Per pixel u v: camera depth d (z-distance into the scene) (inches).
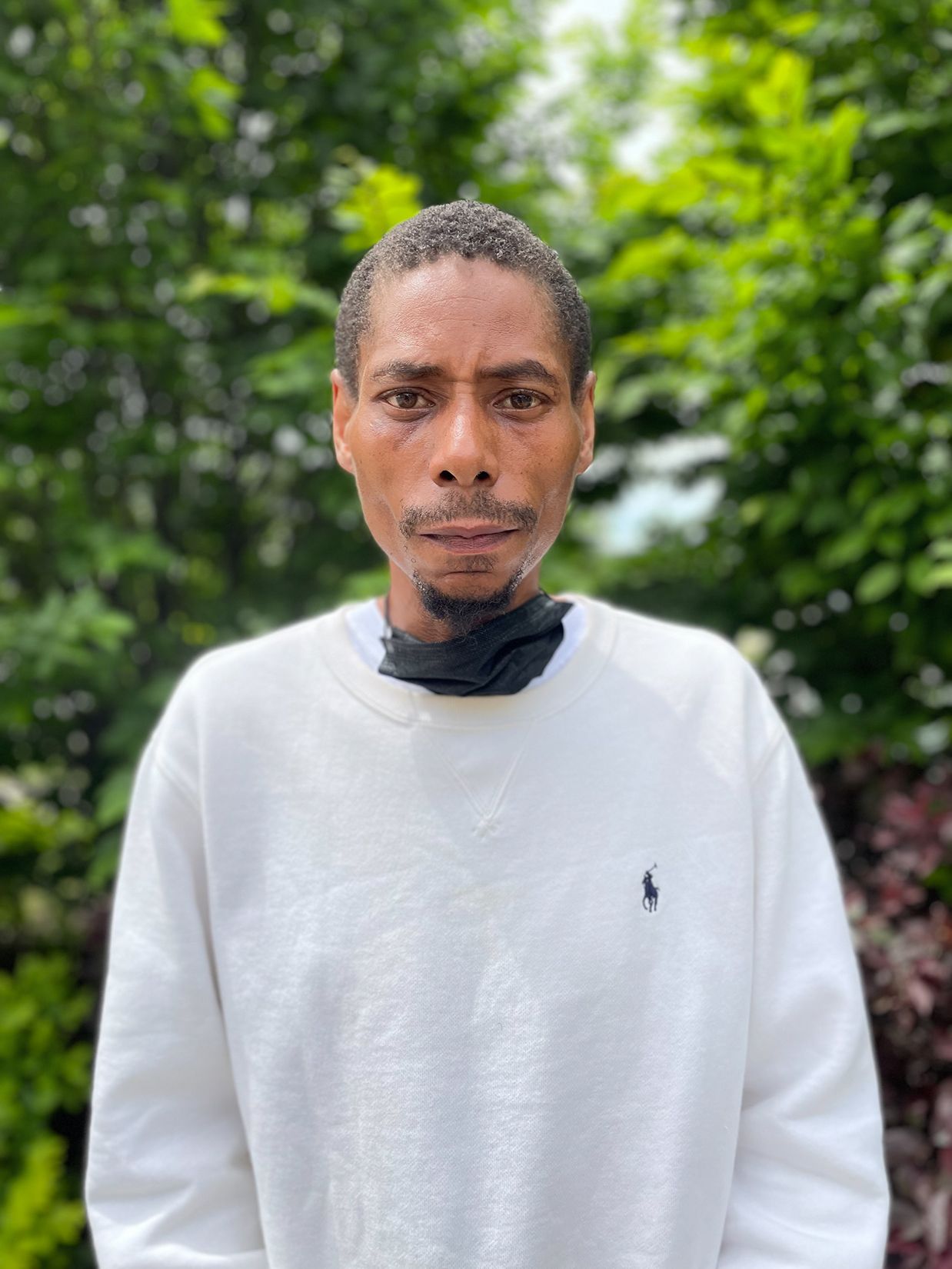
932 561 94.3
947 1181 75.6
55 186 114.9
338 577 122.0
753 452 109.3
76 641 108.0
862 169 104.4
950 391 96.9
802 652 111.8
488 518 36.9
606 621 44.8
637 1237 38.8
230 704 43.4
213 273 118.7
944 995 82.7
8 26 111.7
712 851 41.0
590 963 39.3
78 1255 101.4
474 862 40.1
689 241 108.1
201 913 43.1
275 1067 40.0
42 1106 101.8
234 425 131.1
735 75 107.7
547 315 37.9
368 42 122.3
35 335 111.6
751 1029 41.4
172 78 111.0
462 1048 38.8
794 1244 38.9
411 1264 37.9
